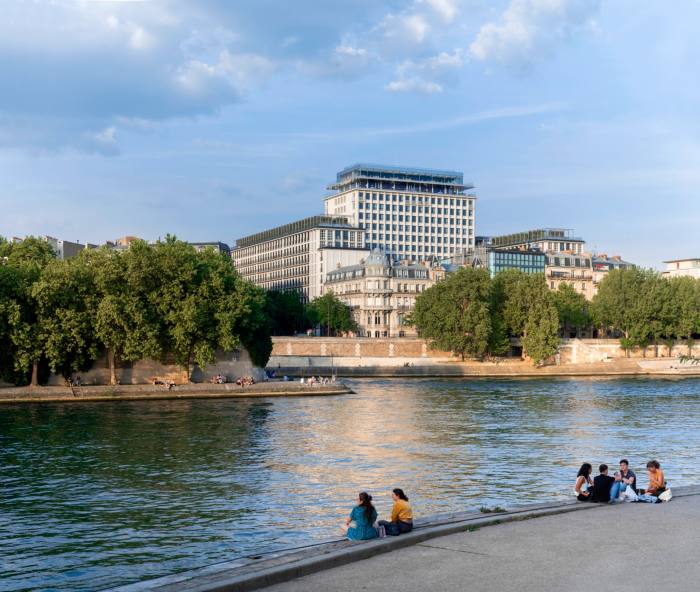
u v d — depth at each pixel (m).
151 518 45.97
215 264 137.00
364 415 99.88
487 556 26.42
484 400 121.81
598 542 28.17
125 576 35.66
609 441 76.88
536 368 198.12
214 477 58.22
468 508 47.78
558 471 60.38
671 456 68.00
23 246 154.50
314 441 76.38
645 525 31.08
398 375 186.88
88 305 124.44
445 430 84.94
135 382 134.50
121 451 70.00
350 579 24.23
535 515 33.31
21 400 117.94
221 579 23.80
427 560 26.12
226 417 97.38
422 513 46.38
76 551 39.53
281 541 41.09
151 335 124.44
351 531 29.64
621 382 167.75
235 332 136.88
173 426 87.81
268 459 65.94
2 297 118.81
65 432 82.56
